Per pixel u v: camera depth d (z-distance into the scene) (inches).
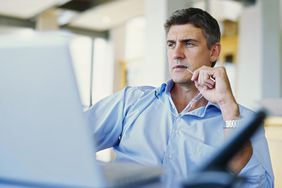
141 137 51.0
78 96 18.9
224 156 17.6
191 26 51.9
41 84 19.3
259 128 18.3
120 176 21.7
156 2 150.6
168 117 52.1
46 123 19.7
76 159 19.6
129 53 285.6
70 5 249.4
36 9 243.8
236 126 43.1
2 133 20.8
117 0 241.4
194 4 167.2
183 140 49.2
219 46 54.8
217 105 49.2
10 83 19.8
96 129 52.9
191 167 46.5
